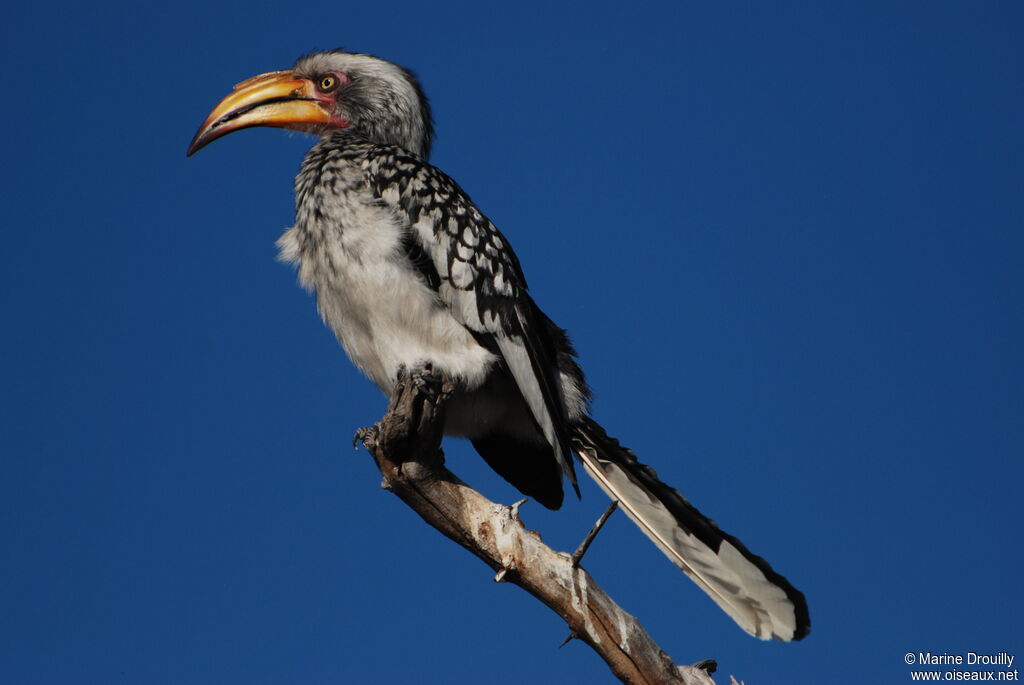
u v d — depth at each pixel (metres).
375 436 7.48
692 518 8.30
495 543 7.43
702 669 7.81
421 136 10.98
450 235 8.71
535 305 9.73
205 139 10.70
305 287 9.05
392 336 8.66
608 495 8.63
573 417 8.97
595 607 7.39
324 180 8.82
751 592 8.11
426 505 7.55
